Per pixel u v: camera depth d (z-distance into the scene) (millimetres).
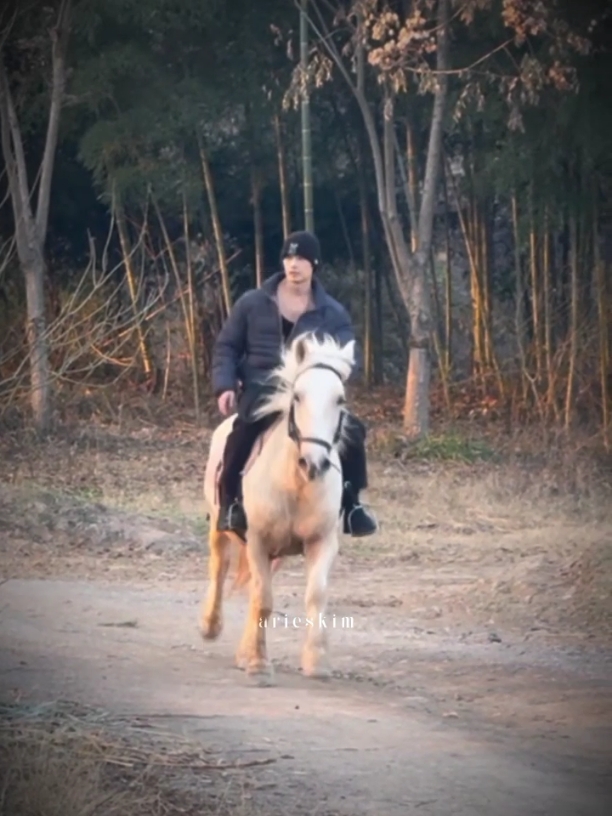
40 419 21484
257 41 23328
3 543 14297
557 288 25031
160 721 7184
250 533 8445
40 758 6098
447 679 8938
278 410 8273
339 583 13062
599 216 23297
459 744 7145
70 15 21172
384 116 21734
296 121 25047
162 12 22547
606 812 6113
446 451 21188
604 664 9578
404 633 10703
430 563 14227
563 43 20109
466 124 23781
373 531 8875
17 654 9008
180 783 6160
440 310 28734
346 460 8711
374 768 6586
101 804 5844
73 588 12156
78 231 26969
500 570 13672
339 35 23578
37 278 21734
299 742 6930
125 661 8961
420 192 25672
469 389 25906
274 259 27391
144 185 23516
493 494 18438
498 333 27266
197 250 26141
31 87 23469
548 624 11086
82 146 23062
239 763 6492
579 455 20641
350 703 7949
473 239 25094
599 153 21391
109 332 11547
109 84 22719
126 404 24359
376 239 27531
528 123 21891
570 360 22562
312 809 5945
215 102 23000
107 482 18516
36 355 12219
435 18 21406
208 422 24203
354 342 8461
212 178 24531
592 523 16609
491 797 6270
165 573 13469
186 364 26281
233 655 9406
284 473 8172
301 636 10422
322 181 26109
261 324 8820
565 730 7613
